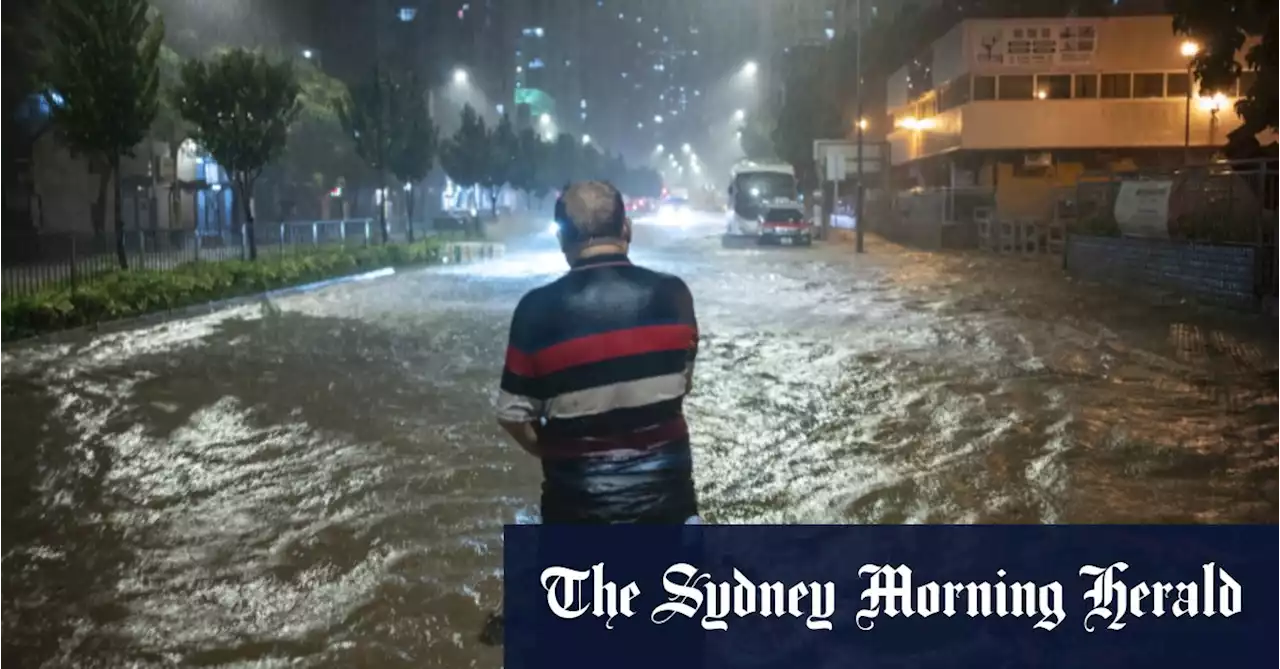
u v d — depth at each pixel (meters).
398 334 15.79
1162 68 38.88
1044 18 39.41
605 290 3.39
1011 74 39.50
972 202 40.53
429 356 13.56
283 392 10.98
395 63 68.81
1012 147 39.75
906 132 52.28
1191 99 37.16
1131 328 15.88
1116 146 39.44
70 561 5.98
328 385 11.39
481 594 5.42
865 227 53.59
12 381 11.54
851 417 9.70
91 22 19.64
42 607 5.31
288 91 24.44
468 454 8.34
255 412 9.97
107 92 19.72
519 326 3.41
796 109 60.19
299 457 8.27
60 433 9.10
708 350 13.93
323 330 16.27
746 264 32.44
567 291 3.40
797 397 10.67
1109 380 11.53
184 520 6.71
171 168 41.69
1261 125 19.55
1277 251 16.91
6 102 32.56
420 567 5.82
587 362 3.36
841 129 59.66
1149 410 9.92
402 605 5.29
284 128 24.73
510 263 33.81
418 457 8.25
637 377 3.39
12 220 32.66
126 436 8.99
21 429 9.24
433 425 9.41
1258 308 17.11
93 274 18.61
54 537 6.39
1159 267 20.98
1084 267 25.50
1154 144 39.19
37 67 31.08
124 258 20.14
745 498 7.09
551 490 3.49
